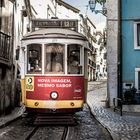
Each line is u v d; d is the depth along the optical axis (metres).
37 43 16.20
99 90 43.00
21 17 31.25
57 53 16.08
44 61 16.02
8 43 20.98
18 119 18.86
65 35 16.25
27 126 15.91
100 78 90.44
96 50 87.25
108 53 24.41
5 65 20.73
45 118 16.02
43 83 15.85
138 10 24.33
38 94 15.86
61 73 15.93
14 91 24.59
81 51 16.45
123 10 24.45
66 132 14.08
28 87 16.20
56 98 15.73
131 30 24.34
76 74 16.12
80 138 12.73
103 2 28.05
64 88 15.85
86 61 17.14
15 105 25.23
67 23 18.84
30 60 16.34
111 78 24.25
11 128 15.26
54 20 18.95
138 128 14.74
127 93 23.53
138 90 23.92
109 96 24.30
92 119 18.78
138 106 22.69
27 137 12.75
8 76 21.62
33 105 15.91
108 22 24.50
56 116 16.05
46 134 13.59
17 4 27.53
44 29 17.00
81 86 16.25
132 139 12.00
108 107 24.19
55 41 16.09
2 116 19.22
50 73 15.89
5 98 20.59
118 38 24.14
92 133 13.94
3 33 19.73
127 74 24.20
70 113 16.16
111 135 12.88
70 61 16.14
